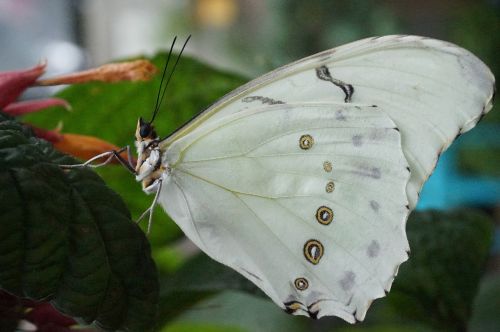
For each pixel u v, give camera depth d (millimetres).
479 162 784
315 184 398
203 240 399
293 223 399
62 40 949
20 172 367
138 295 375
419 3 883
